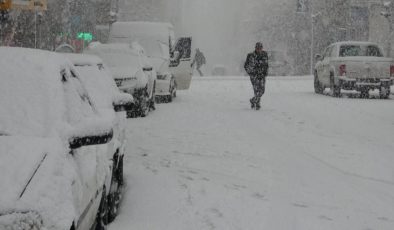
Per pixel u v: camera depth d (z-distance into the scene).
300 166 9.38
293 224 6.32
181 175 8.45
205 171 8.80
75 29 39.22
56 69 4.61
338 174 8.86
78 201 4.01
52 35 36.19
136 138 11.84
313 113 16.81
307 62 55.06
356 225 6.38
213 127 13.63
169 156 9.92
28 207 3.28
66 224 3.45
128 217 6.44
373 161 9.86
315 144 11.46
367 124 14.57
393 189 8.04
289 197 7.45
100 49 16.52
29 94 4.32
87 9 39.94
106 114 5.54
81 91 5.13
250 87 28.47
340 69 21.47
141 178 8.20
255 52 17.59
